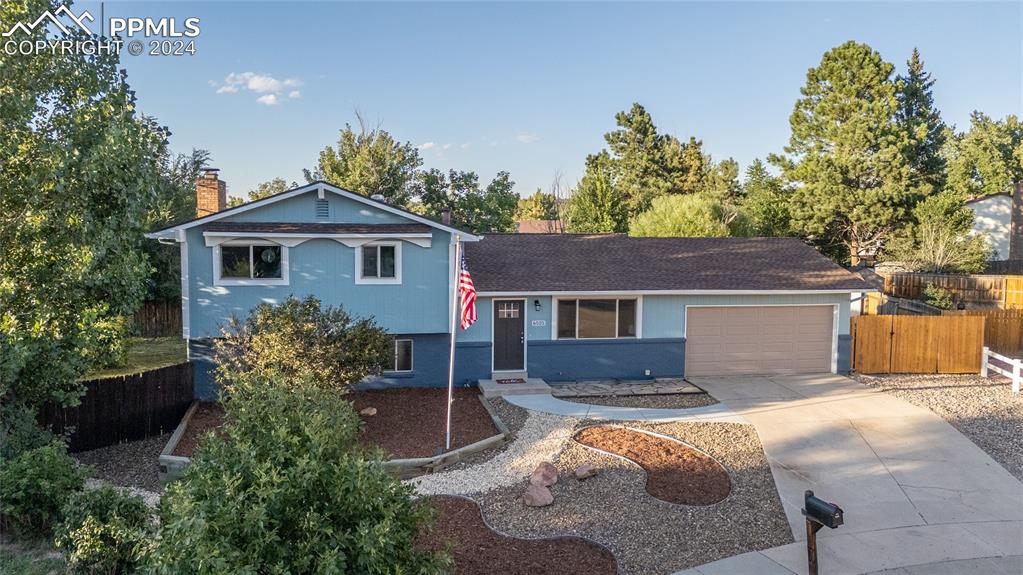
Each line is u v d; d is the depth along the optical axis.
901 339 19.33
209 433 6.21
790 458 12.01
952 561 8.45
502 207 35.12
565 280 18.02
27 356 10.16
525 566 8.12
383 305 16.62
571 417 14.34
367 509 5.59
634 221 37.88
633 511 9.71
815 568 7.31
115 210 11.47
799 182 41.72
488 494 10.35
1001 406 15.54
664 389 16.86
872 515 9.80
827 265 20.50
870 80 38.22
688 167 56.81
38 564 7.47
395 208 16.38
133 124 11.40
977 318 19.39
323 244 16.23
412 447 12.38
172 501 5.41
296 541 5.38
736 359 18.73
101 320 11.55
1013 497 10.49
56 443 9.35
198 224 15.58
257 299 16.00
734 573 8.05
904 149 37.66
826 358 19.22
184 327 15.74
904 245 35.28
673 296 18.28
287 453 5.68
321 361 12.74
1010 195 39.84
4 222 10.78
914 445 12.74
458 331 17.34
